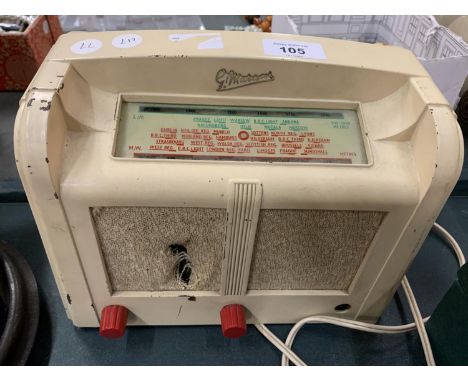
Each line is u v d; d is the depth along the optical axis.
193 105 0.40
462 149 0.36
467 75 0.74
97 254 0.41
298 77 0.39
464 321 0.45
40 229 0.38
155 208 0.37
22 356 0.47
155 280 0.45
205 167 0.36
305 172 0.37
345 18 0.81
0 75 0.82
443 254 0.63
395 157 0.38
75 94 0.37
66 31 0.93
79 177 0.35
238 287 0.46
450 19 0.82
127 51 0.38
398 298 0.57
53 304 0.55
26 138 0.33
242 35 0.41
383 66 0.40
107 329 0.45
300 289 0.48
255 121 0.39
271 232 0.40
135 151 0.37
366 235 0.41
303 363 0.48
